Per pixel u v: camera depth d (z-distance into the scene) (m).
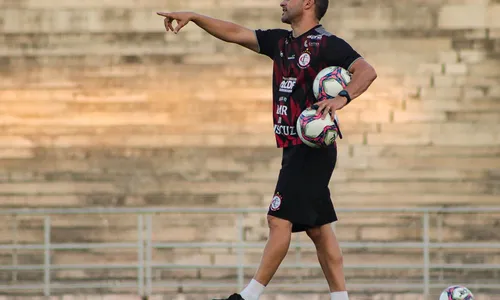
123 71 43.09
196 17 19.14
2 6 43.12
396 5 43.06
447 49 43.00
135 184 42.66
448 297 22.92
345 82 18.03
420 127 42.78
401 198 42.53
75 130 42.88
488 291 41.53
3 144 42.81
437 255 41.94
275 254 18.53
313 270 41.62
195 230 42.16
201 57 43.06
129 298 39.22
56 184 42.66
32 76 43.03
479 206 42.53
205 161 42.78
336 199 42.62
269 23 42.94
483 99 42.84
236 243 42.03
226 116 42.91
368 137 42.75
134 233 42.28
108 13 43.19
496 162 42.66
